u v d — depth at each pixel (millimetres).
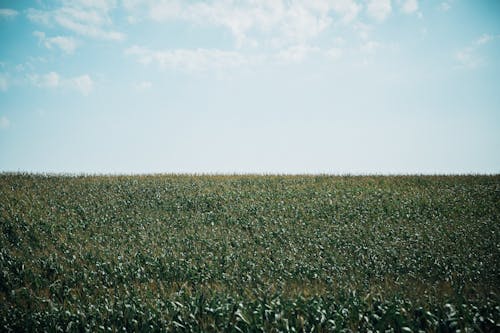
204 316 10078
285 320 9469
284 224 21828
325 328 9453
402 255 17562
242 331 9289
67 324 10359
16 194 25453
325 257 17438
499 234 20375
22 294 13125
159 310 10344
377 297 11070
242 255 17359
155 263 16062
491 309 9820
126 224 21578
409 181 30734
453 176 32219
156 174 33031
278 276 15102
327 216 23156
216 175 32969
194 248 17984
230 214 23312
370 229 20984
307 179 31375
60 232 20156
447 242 19344
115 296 12086
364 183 30078
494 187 28594
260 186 29219
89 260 16594
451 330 9227
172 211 24016
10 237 19422
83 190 27266
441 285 13961
